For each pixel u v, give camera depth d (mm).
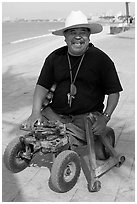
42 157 4363
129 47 15883
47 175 3914
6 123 5680
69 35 3656
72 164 3516
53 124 3736
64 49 3900
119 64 10852
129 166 4055
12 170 3885
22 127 3816
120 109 6145
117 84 3793
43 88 3984
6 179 3852
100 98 3920
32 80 9086
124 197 3430
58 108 3941
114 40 20297
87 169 3963
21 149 3900
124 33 25125
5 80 9219
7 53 16422
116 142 4699
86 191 3557
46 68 3938
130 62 11180
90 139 3717
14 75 9914
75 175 3564
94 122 3814
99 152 4086
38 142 3629
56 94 3904
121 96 6996
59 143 3525
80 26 3561
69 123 3777
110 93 3820
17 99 7188
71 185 3529
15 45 21203
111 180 3746
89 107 3834
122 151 4426
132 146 4566
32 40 25141
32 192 3582
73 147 3898
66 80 3834
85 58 3719
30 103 6855
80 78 3752
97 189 3514
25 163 4000
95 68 3719
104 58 3744
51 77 3955
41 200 3432
